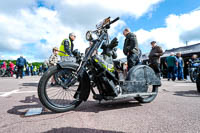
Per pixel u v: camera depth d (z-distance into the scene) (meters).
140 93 2.66
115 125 1.70
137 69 2.77
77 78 2.30
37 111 2.24
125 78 2.76
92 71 2.40
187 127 1.64
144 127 1.64
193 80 7.48
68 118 1.94
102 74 2.30
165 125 1.70
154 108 2.45
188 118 1.93
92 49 2.42
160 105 2.65
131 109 2.40
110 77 2.39
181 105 2.63
